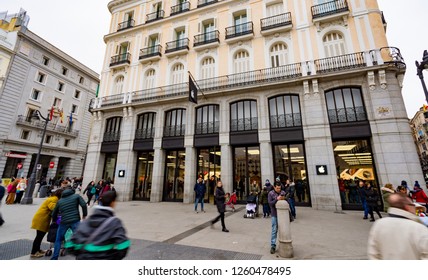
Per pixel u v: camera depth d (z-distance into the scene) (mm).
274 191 5266
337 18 13281
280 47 14547
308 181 11633
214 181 14000
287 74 13469
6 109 25188
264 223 7785
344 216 9070
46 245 5164
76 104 34125
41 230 4367
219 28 16609
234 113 14336
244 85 13688
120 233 2162
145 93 17172
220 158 14109
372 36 12273
